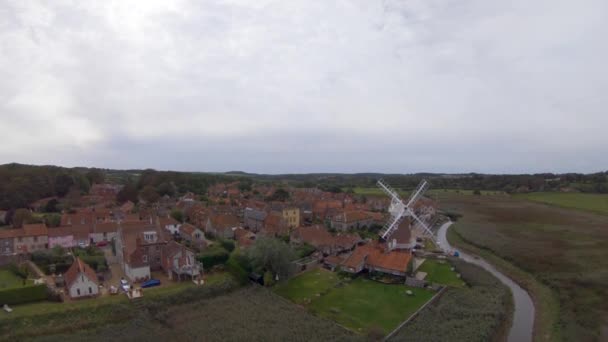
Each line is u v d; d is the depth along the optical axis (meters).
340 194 183.62
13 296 52.91
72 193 140.50
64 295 57.72
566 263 81.25
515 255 89.19
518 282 76.19
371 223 123.56
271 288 66.62
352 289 66.62
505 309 59.34
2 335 45.88
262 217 112.19
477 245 103.56
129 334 48.09
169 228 101.19
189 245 89.56
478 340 46.72
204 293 61.59
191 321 52.06
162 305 57.00
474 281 70.25
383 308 58.22
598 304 59.94
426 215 142.00
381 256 76.88
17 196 118.50
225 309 56.44
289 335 47.88
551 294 66.56
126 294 59.16
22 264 67.62
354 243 95.31
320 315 55.50
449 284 69.81
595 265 79.12
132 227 78.50
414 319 53.62
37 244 81.38
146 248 72.25
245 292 63.91
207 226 107.88
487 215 151.62
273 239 73.25
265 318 53.25
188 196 159.38
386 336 48.09
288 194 173.25
